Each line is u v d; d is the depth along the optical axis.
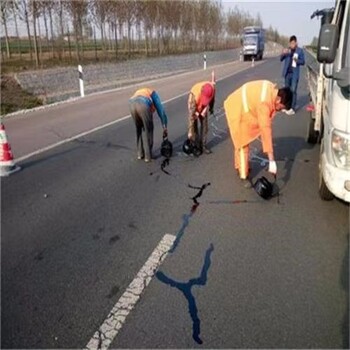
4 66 15.05
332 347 2.26
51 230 3.73
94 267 3.10
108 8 21.47
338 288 2.79
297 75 9.94
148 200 4.41
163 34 30.06
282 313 2.54
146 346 2.29
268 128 4.25
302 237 3.54
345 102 3.42
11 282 2.92
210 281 2.89
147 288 2.82
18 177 5.24
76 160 6.00
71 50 21.84
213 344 2.29
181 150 6.50
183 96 13.21
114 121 9.01
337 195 3.59
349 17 4.00
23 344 2.32
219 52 36.44
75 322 2.49
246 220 3.89
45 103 12.24
